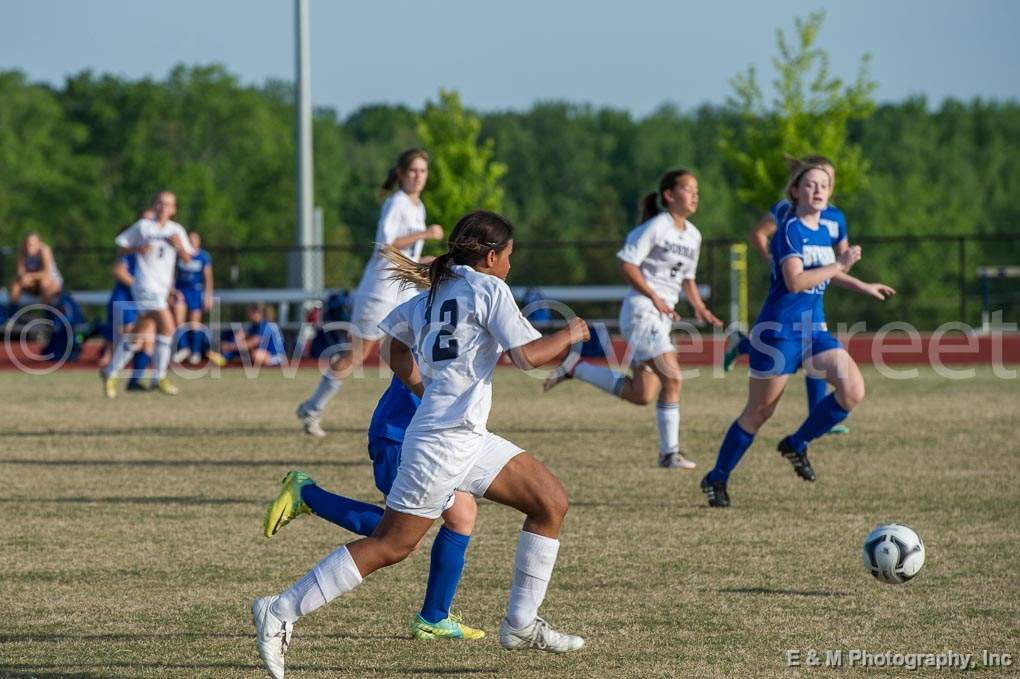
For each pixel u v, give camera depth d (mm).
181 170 175625
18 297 52219
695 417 32781
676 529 18703
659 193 24625
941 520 19172
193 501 21250
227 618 14070
